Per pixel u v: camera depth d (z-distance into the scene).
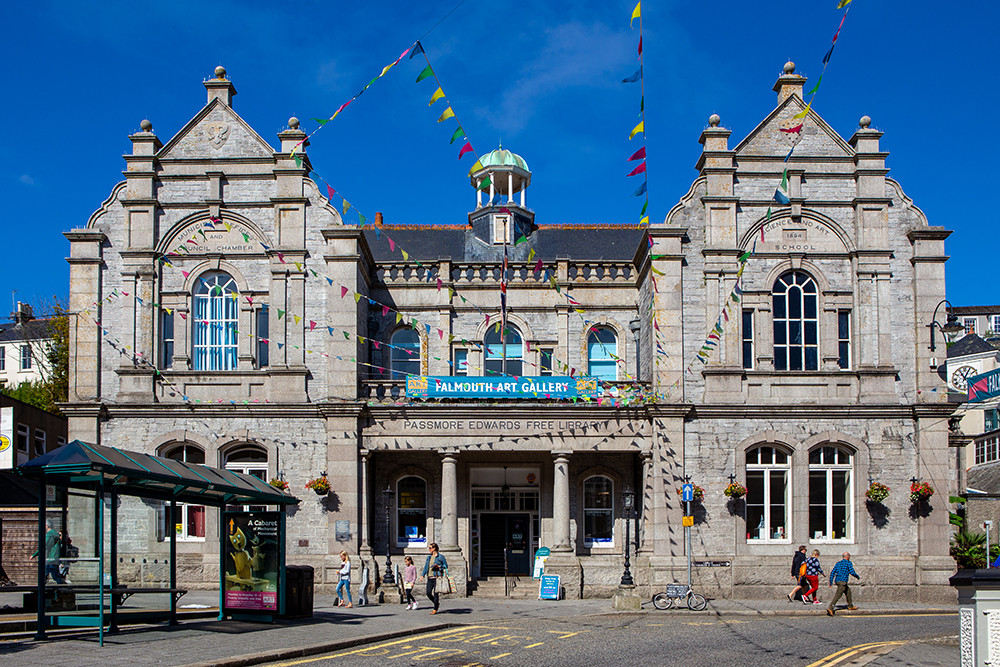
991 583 12.20
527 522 30.78
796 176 29.23
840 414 28.08
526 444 28.36
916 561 27.47
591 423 28.36
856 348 28.61
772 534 27.98
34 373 61.47
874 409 28.06
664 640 18.84
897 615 24.19
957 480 37.09
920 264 28.78
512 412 28.34
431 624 20.88
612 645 18.08
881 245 28.91
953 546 30.81
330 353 28.53
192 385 28.67
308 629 19.31
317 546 27.75
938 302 28.66
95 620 17.23
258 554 20.75
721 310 28.62
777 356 28.94
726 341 28.45
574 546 29.94
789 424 28.14
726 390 28.23
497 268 31.98
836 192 29.28
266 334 29.17
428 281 31.73
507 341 31.94
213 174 29.39
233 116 29.73
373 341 29.84
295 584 21.33
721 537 27.59
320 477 27.91
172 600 19.12
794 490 27.91
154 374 28.58
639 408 28.14
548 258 34.38
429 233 35.56
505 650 17.34
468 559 30.02
